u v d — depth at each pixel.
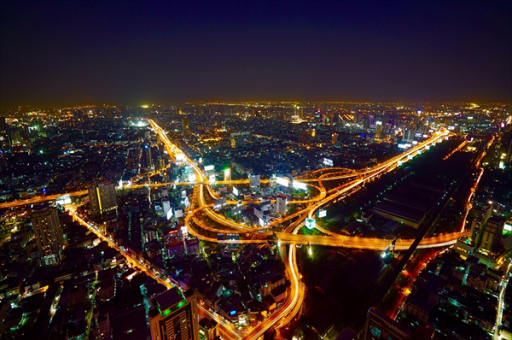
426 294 167.88
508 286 167.38
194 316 121.06
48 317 166.88
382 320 115.06
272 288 178.88
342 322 154.50
